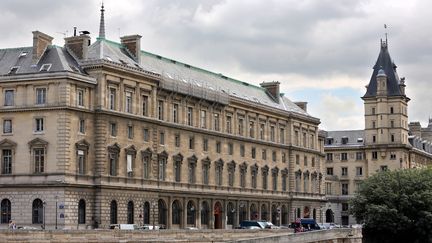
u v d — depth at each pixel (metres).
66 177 110.56
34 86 113.62
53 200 110.44
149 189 125.25
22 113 114.00
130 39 131.38
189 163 138.38
